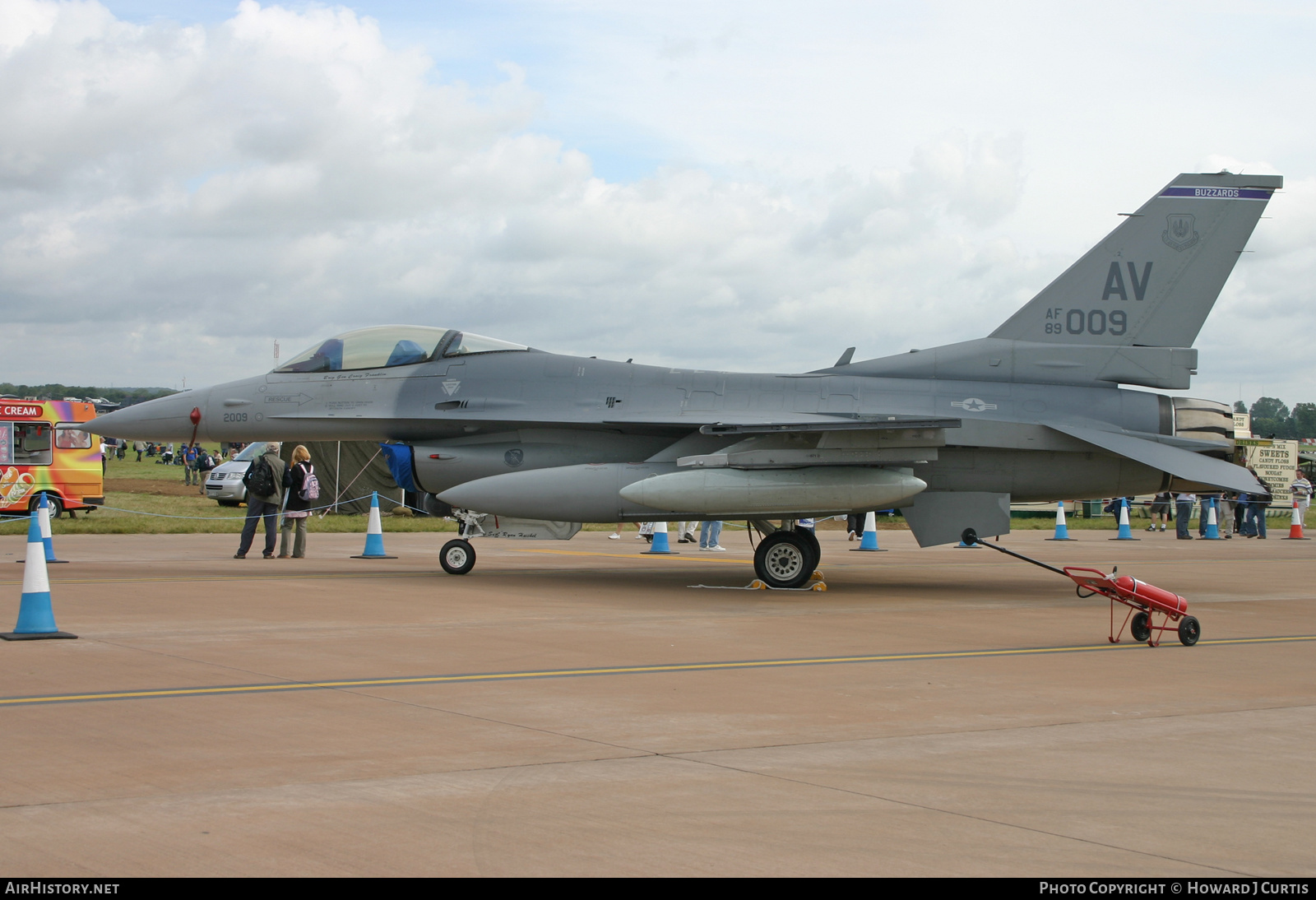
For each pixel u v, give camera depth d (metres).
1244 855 4.22
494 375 15.30
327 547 21.53
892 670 8.25
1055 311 14.68
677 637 9.83
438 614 11.19
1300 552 23.67
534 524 15.38
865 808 4.74
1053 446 13.67
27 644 8.84
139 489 42.78
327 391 15.66
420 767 5.30
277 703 6.70
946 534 14.22
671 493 13.59
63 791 4.82
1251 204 14.53
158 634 9.49
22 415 28.06
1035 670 8.37
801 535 14.27
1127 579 9.90
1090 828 4.51
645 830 4.41
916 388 14.51
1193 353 14.48
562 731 6.11
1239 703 7.17
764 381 14.72
